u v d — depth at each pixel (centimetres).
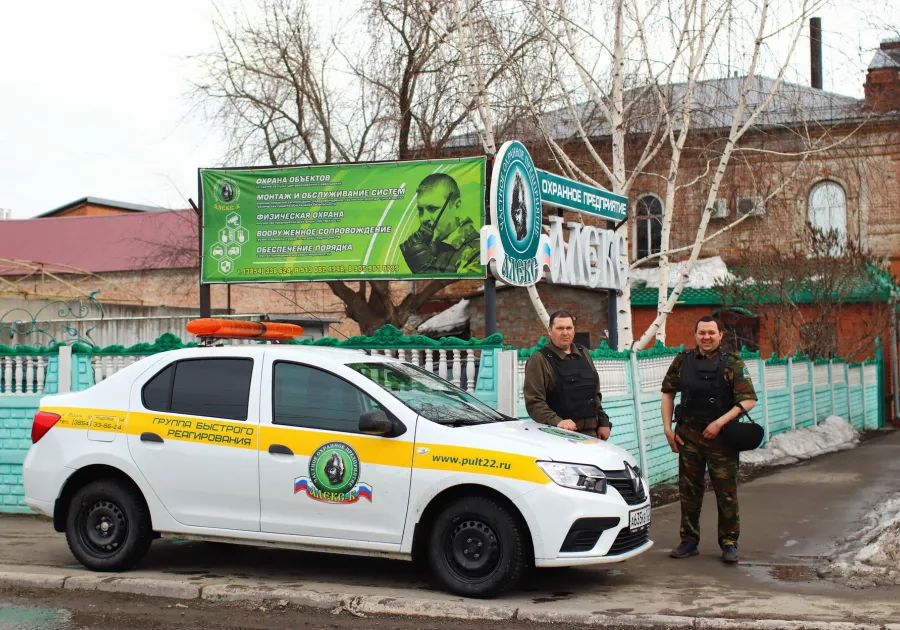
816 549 836
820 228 2281
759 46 1512
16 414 1064
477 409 751
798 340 2305
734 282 2330
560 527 638
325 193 1154
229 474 714
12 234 3800
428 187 1113
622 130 1591
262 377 727
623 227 1430
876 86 1611
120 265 3494
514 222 1081
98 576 725
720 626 584
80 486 770
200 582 699
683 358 808
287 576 739
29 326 2147
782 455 1658
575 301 2381
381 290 2228
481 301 2488
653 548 850
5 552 846
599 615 605
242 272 1180
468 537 659
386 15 1897
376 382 705
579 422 798
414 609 633
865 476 1367
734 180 1739
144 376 764
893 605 629
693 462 799
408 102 2069
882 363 2748
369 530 677
